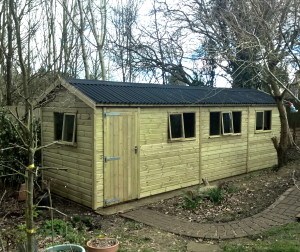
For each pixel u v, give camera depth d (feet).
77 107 26.78
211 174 34.30
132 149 27.48
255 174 38.04
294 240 18.56
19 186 30.76
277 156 39.70
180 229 21.57
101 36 55.57
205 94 35.06
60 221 21.08
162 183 29.86
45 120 30.58
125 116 26.84
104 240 17.76
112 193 26.40
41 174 30.86
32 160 11.97
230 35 33.45
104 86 28.50
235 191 29.91
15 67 32.91
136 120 27.58
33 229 12.46
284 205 24.77
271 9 19.38
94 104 24.72
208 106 33.30
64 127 28.37
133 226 22.30
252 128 38.96
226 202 27.02
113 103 25.52
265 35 18.61
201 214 24.66
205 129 33.42
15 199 28.30
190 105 31.14
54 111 29.22
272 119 41.68
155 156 29.17
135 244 19.15
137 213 24.97
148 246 18.88
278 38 19.69
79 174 27.02
